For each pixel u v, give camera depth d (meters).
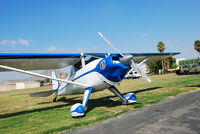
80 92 5.85
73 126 3.21
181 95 5.84
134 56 7.18
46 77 4.59
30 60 5.22
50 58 5.31
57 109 5.44
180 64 40.41
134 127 2.80
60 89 6.97
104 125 3.11
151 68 34.91
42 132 3.01
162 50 37.03
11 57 4.68
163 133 2.38
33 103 7.61
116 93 5.16
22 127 3.56
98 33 4.64
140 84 13.14
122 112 4.07
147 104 4.81
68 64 6.13
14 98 11.05
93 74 4.73
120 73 4.31
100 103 5.87
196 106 3.96
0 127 3.71
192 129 2.44
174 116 3.25
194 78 13.24
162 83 11.72
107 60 4.30
